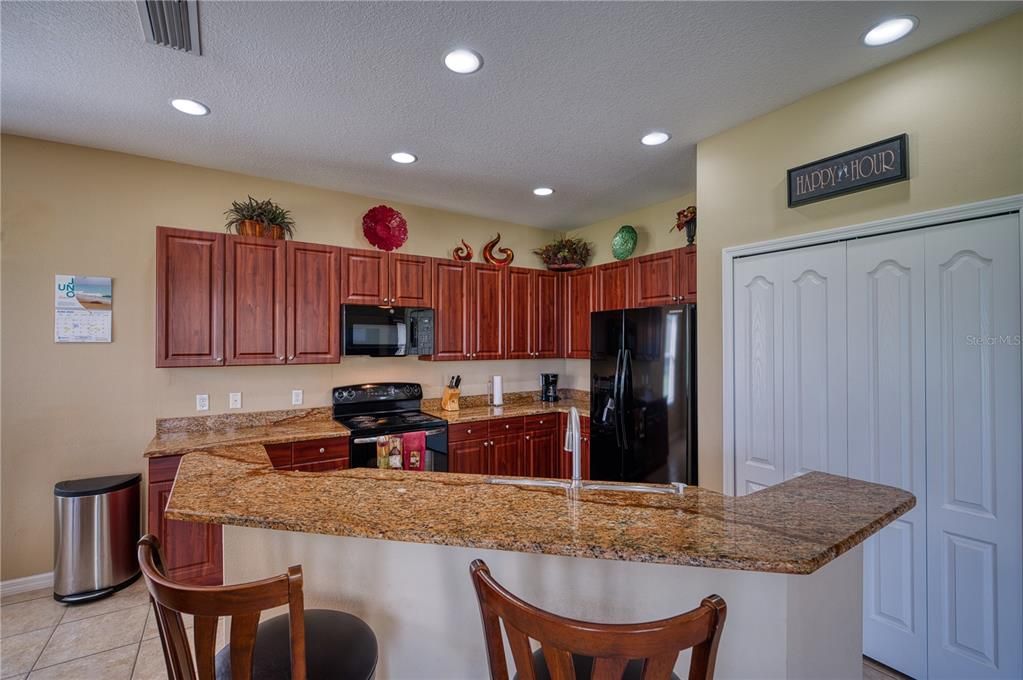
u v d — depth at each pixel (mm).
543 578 1347
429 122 2562
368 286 3543
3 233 2650
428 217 4188
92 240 2857
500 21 1765
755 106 2400
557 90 2246
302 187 3561
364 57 1980
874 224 2084
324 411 3613
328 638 1254
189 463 1830
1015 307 1736
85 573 2559
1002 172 1754
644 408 3211
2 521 2643
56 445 2758
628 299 3926
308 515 1281
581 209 4219
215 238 2977
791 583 1139
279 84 2184
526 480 1671
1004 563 1761
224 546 1542
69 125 2576
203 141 2785
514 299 4328
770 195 2469
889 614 2057
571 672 828
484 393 4523
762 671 1161
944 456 1907
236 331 3023
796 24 1782
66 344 2791
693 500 1429
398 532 1176
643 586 1279
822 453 2273
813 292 2311
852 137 2154
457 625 1405
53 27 1765
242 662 949
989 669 1788
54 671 2029
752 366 2561
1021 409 1726
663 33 1838
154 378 3016
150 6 1660
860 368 2146
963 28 1807
